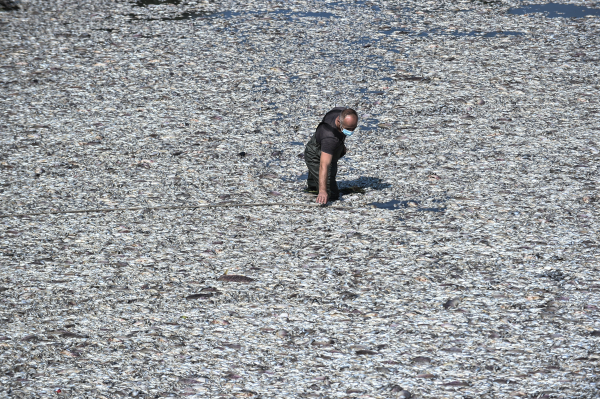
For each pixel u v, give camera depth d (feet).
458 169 91.86
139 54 141.69
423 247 73.31
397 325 60.34
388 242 74.54
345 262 70.79
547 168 90.89
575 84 120.26
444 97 116.57
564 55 134.51
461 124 106.01
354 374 54.19
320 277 68.23
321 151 81.87
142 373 54.65
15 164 95.20
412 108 112.68
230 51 142.61
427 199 84.38
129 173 92.73
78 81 127.54
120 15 170.50
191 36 153.07
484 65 130.72
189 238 76.18
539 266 68.85
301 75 128.67
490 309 62.23
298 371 54.70
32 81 127.65
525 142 98.99
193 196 86.17
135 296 65.41
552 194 84.02
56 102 117.80
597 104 111.45
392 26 157.28
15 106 116.06
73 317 62.13
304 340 58.54
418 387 52.49
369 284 66.80
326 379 53.67
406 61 134.31
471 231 76.38
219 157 97.30
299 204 83.61
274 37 151.12
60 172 93.04
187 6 178.40
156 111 113.70
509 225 77.25
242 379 53.83
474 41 144.77
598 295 63.62
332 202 84.58
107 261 71.61
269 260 71.46
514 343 57.41
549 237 74.33
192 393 52.24
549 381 52.65
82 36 153.89
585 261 69.41
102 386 53.11
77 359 56.39
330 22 161.79
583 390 51.49
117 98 119.44
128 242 75.46
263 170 93.40
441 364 55.11
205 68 133.28
